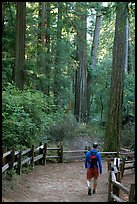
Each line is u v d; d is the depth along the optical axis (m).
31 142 15.37
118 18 18.09
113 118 18.75
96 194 10.73
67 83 26.89
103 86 30.33
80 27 27.83
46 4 27.19
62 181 12.63
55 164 16.06
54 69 25.72
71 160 17.14
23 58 19.23
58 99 25.97
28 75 20.12
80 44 29.31
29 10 25.14
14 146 12.46
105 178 13.52
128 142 21.94
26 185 11.20
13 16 21.89
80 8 25.78
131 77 25.14
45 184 11.84
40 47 23.81
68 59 26.88
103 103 30.06
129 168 13.38
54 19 27.52
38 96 16.36
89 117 32.72
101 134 24.39
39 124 16.58
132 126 23.14
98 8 23.81
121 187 8.30
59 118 22.36
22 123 13.79
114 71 18.66
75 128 23.27
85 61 30.06
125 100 24.16
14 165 11.91
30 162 14.11
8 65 19.47
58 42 26.03
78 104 30.05
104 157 18.14
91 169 10.68
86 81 30.67
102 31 40.19
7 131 13.32
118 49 18.36
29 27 24.69
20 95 15.75
